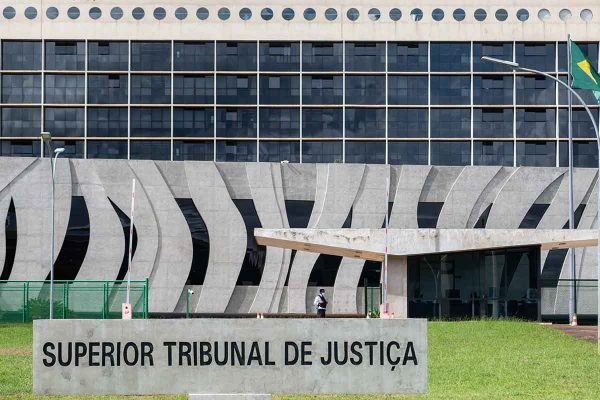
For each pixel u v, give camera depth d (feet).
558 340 137.28
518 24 298.97
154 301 247.91
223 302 249.34
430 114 299.99
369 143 302.25
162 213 248.73
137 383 58.90
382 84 301.84
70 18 302.66
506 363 107.86
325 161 302.04
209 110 303.27
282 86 302.25
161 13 302.25
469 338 139.33
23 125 303.07
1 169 245.65
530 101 300.20
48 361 58.85
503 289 177.58
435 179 253.65
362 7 300.40
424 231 173.17
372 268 255.09
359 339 59.06
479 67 299.58
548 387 88.02
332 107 300.81
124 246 247.50
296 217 251.80
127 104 301.43
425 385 58.80
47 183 246.06
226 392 58.95
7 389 82.17
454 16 300.40
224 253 250.16
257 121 301.02
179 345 59.06
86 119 301.84
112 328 59.06
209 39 300.40
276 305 251.19
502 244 172.55
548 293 241.76
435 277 179.22
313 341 59.06
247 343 59.11
